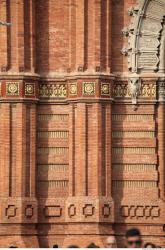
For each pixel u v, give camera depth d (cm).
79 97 7950
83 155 7950
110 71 7994
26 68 7981
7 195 7938
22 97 7950
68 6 8025
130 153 8025
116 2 8031
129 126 8031
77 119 7975
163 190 8025
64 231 7975
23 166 7956
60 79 8019
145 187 8012
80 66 7962
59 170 8006
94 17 7969
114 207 7962
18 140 7962
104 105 7975
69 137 8000
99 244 7875
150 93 8044
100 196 7938
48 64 8031
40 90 8025
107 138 7981
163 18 8019
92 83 7956
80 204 7919
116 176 8000
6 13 7969
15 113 7975
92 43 7975
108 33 7994
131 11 8031
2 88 7956
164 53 8038
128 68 8038
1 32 7969
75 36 8000
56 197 7981
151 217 7994
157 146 8050
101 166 7962
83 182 7938
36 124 8012
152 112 8050
